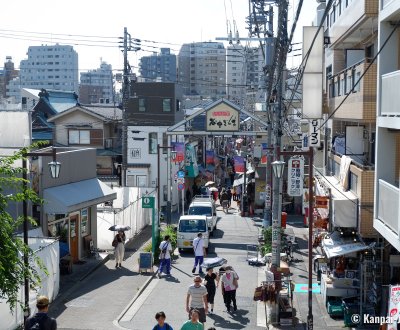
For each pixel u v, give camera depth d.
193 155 49.56
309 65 18.33
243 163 42.06
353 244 17.25
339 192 19.67
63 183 23.64
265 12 23.30
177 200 45.31
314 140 19.53
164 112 49.81
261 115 50.34
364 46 21.92
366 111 17.30
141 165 44.41
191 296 15.06
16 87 143.00
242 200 40.50
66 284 20.81
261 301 17.53
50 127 54.72
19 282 11.64
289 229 28.80
